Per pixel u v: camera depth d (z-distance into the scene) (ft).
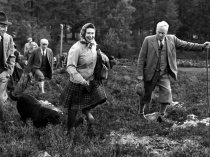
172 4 232.94
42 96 35.27
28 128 22.50
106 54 22.58
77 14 235.40
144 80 26.78
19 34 181.78
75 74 20.26
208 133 23.34
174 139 22.70
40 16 221.05
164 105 26.89
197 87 51.08
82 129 22.67
